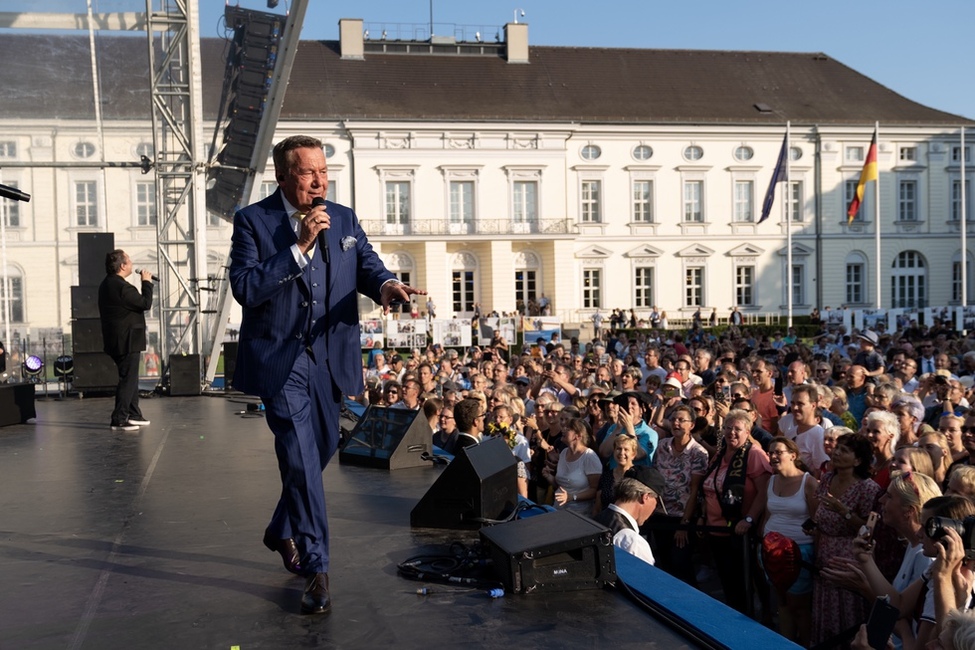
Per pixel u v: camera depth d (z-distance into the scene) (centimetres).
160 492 556
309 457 352
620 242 5181
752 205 5303
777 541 588
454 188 4928
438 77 5159
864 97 5588
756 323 5059
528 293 5109
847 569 493
